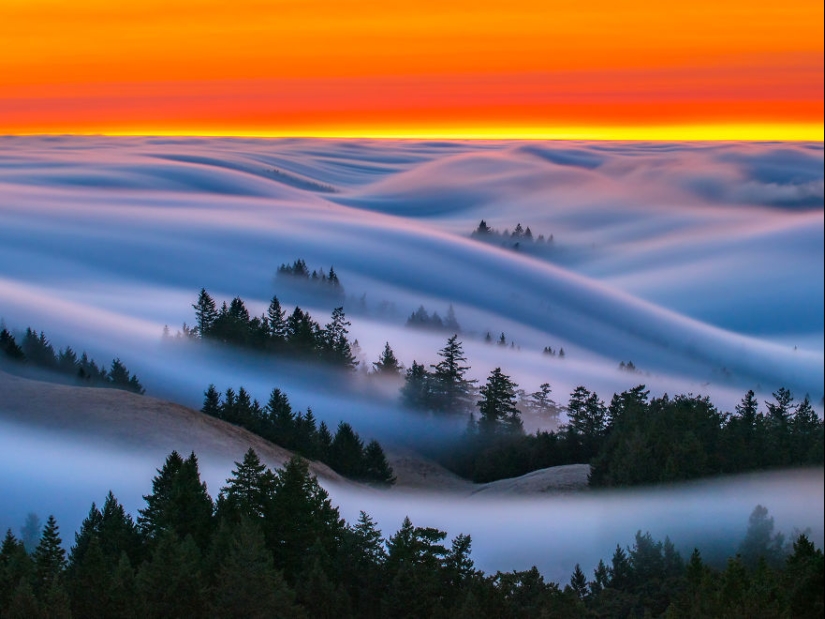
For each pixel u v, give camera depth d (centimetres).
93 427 8319
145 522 5697
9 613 3975
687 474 7619
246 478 5872
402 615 4581
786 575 5050
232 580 4206
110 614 4162
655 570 5606
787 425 10300
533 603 4747
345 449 9888
